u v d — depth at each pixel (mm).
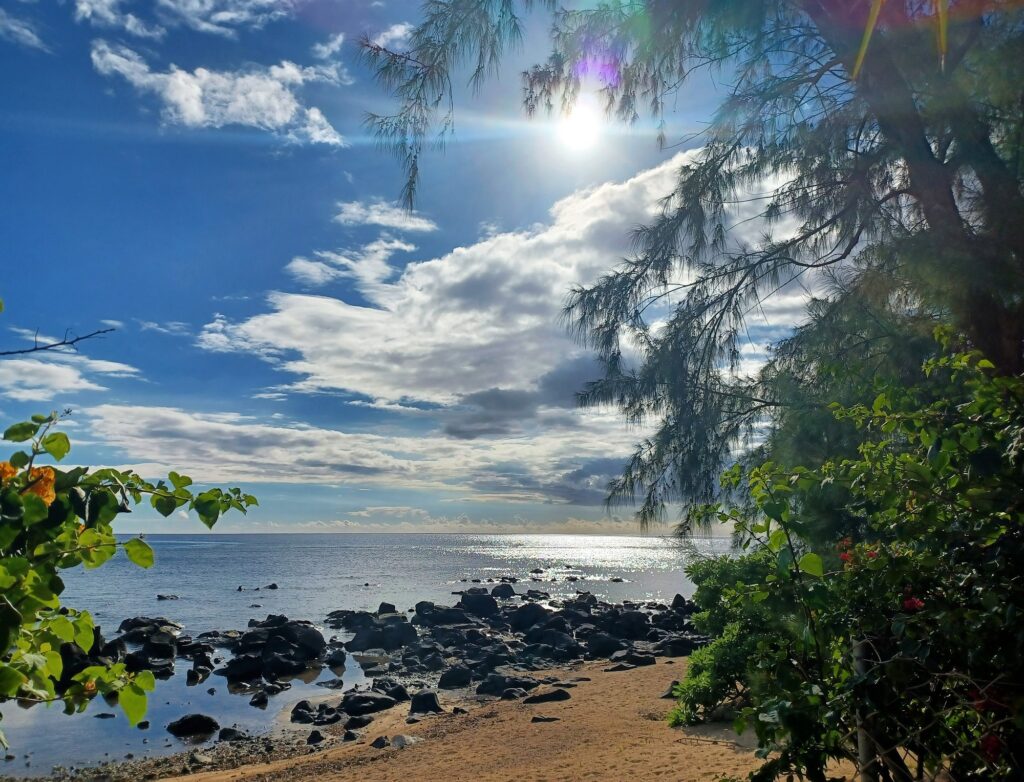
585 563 143250
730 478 3799
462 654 31719
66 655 24062
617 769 10492
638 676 22422
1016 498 3061
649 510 6379
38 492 2391
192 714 19906
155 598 57938
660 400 6441
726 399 6332
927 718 3178
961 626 2854
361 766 14484
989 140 5574
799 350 6316
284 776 14516
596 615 40906
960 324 5242
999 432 3211
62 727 19891
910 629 3008
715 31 6164
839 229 6543
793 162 6402
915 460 3508
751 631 12188
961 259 4992
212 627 41656
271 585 71875
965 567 3100
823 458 5332
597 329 6570
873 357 5723
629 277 6566
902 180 6324
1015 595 2867
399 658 32469
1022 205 5016
